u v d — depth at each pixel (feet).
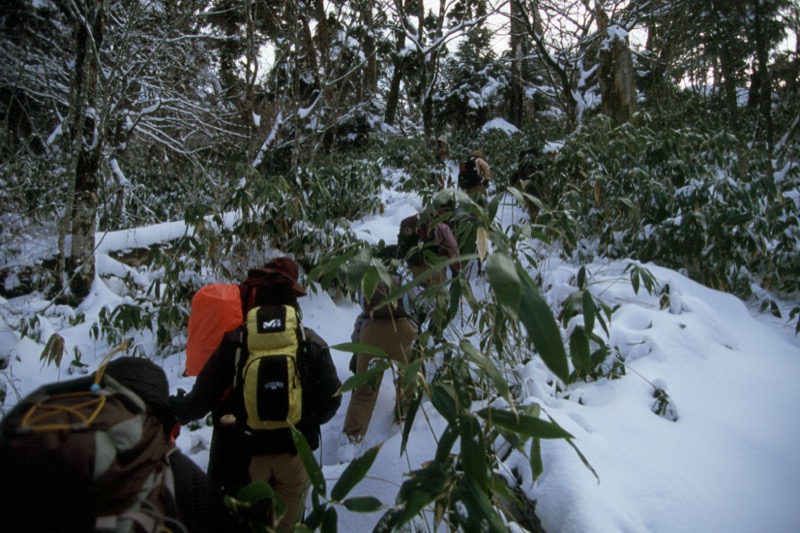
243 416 7.12
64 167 27.04
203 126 33.94
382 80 63.36
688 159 16.07
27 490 3.53
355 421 9.73
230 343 7.16
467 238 7.84
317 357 7.33
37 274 17.53
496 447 7.74
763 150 19.70
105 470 3.72
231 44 34.94
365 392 9.92
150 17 28.66
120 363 4.59
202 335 8.16
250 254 16.24
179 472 4.39
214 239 15.88
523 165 20.61
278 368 6.91
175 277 15.05
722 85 37.37
